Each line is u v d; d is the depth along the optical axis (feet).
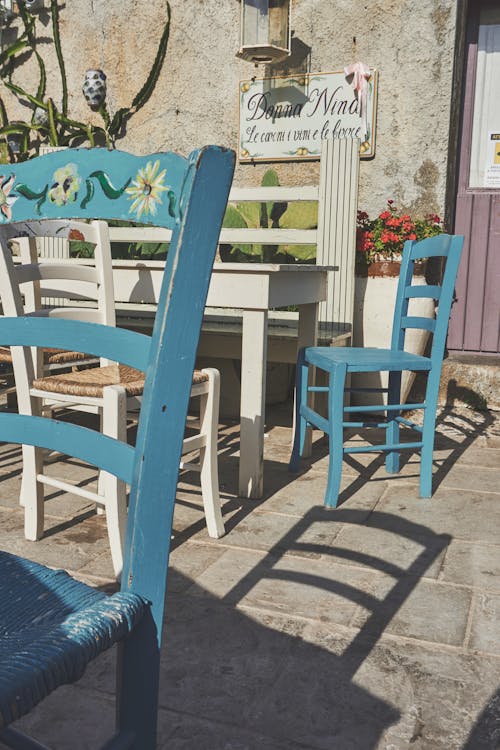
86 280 9.06
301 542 8.80
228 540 8.83
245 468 10.38
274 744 5.12
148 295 10.28
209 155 3.07
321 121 17.66
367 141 17.16
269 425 15.25
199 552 8.46
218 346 14.35
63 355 10.94
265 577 7.81
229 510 9.92
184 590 7.48
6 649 2.91
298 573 7.93
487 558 8.39
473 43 17.51
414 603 7.26
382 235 15.79
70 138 20.83
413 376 16.16
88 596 3.44
